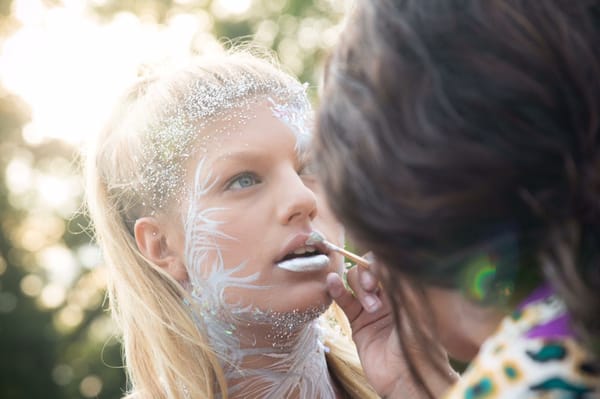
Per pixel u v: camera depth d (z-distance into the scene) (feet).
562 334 2.15
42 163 30.25
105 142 4.47
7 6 29.60
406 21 2.29
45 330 28.96
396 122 2.22
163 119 4.14
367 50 2.37
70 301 29.78
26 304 29.45
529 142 2.09
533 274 2.31
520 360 2.14
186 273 4.12
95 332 29.94
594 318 2.05
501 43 2.15
